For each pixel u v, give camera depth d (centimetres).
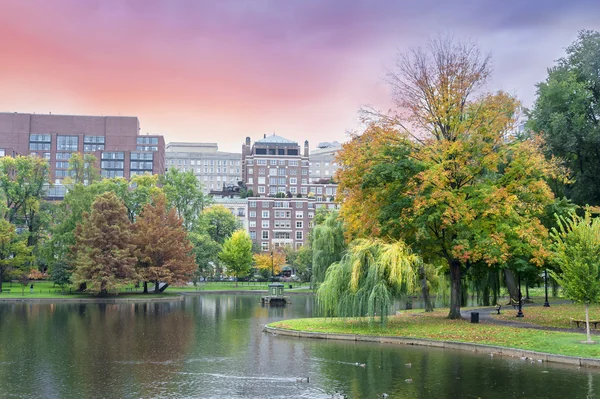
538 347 3067
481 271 4869
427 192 4031
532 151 4150
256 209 17362
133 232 9300
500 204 3928
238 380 2569
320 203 17738
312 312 6206
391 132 4228
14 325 4841
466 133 4288
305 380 2552
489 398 2222
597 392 2273
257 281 13900
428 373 2653
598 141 5412
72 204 9162
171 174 11769
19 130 18575
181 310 6538
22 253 9000
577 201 5866
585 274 3048
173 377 2642
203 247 11225
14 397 2297
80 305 7388
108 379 2609
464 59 4366
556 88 5731
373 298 3734
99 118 19238
